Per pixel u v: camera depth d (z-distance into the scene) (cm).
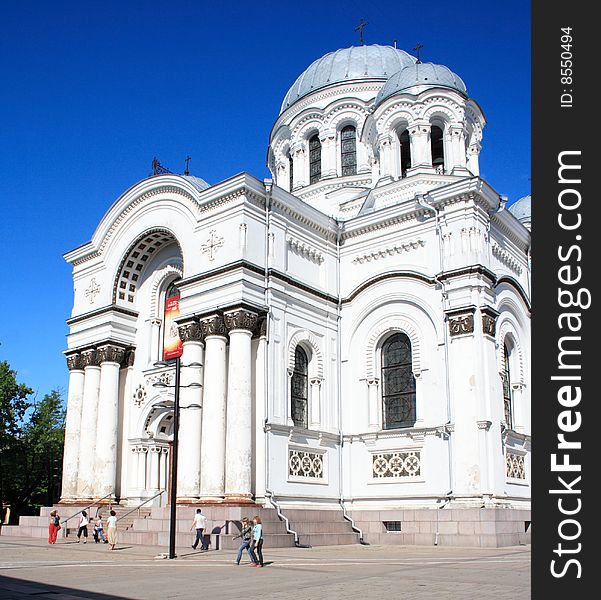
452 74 4069
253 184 3139
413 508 3003
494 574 1698
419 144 3822
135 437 3566
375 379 3309
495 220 3316
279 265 3194
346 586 1484
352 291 3469
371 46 4972
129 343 3716
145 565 2006
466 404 2909
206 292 3109
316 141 4706
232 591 1427
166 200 3478
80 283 3931
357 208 4122
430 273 3200
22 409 5372
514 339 3359
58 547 2727
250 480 2841
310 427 3244
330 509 3141
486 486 2812
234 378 2905
